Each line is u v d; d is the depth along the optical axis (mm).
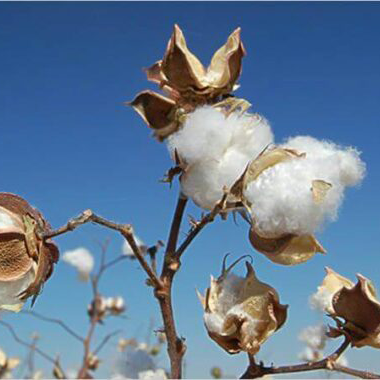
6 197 472
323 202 451
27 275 463
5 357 1054
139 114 504
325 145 471
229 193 467
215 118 481
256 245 471
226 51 512
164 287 467
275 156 462
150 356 604
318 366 468
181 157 480
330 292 499
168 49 504
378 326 471
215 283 477
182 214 484
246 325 464
